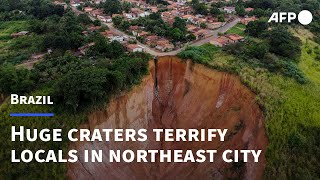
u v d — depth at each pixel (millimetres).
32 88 46469
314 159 37750
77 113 42875
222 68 50594
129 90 47312
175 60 54094
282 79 49125
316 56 63469
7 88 45969
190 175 44250
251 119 43875
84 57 56875
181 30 69000
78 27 72812
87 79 42938
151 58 53812
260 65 52406
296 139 38750
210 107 49312
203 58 53156
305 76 51062
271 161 37688
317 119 41562
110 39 66250
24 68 51781
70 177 38906
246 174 40188
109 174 42438
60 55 60062
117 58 54219
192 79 52562
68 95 41969
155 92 52750
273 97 44469
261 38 66062
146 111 49875
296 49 59375
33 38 72938
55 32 68938
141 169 45000
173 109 51906
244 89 47156
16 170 37594
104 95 44344
